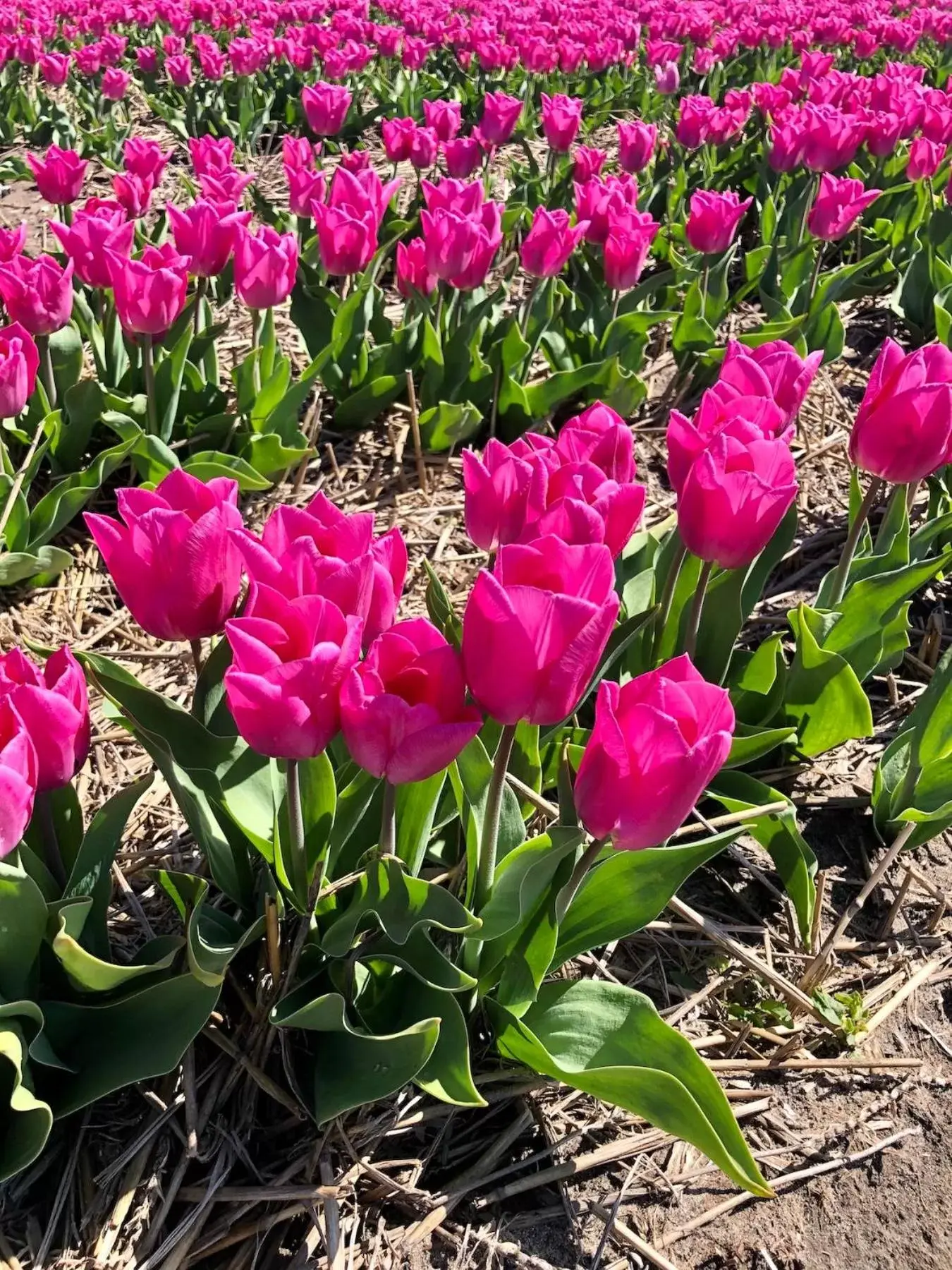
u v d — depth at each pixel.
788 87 1.67
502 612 0.28
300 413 0.97
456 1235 0.41
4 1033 0.33
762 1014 0.50
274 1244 0.39
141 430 0.75
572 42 1.97
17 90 1.95
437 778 0.41
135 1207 0.39
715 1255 0.41
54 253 1.28
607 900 0.42
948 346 0.97
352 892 0.41
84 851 0.40
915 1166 0.45
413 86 1.96
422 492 0.88
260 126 1.83
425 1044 0.36
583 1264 0.41
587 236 0.97
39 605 0.73
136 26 2.65
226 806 0.41
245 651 0.29
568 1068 0.39
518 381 0.94
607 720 0.29
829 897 0.57
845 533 0.86
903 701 0.70
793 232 1.24
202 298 0.93
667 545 0.58
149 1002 0.38
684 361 1.03
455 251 0.80
